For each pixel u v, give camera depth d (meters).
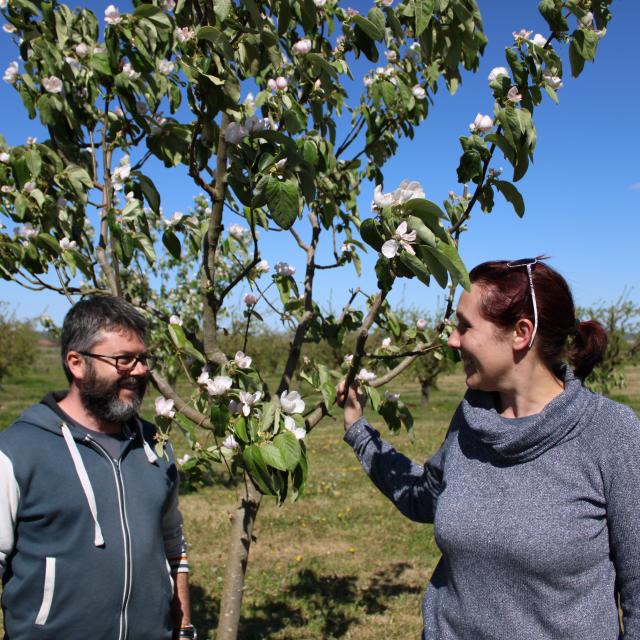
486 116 2.16
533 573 1.56
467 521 1.64
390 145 3.27
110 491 1.91
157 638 1.97
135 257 2.73
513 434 1.62
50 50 2.59
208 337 2.54
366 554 6.47
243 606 5.15
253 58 2.28
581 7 2.21
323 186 2.94
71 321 1.95
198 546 6.70
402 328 3.18
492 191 2.26
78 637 1.82
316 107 2.71
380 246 1.83
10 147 2.58
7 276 2.58
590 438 1.59
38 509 1.82
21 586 1.80
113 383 1.92
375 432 2.33
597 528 1.57
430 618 1.81
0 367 24.42
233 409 2.12
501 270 1.71
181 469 2.62
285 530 7.27
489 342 1.70
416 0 2.11
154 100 2.48
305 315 2.87
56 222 2.69
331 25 2.68
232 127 2.06
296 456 2.04
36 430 1.88
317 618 4.92
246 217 2.69
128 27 2.28
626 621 1.55
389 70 2.91
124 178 2.59
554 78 2.17
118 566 1.87
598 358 1.83
